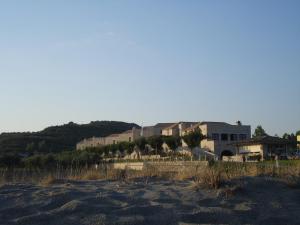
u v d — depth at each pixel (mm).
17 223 8273
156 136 77500
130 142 84125
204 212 8859
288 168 14781
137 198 10070
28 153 105875
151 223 8258
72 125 159375
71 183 13852
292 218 8992
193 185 11328
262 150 55781
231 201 9922
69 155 65562
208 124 77375
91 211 8898
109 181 15102
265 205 9781
